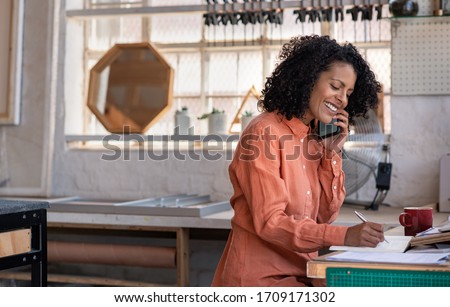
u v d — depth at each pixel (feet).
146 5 14.20
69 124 14.37
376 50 12.98
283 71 7.39
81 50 14.62
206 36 13.98
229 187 13.28
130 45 13.70
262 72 13.62
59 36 14.32
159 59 13.50
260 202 6.87
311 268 5.90
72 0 14.42
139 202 12.09
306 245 6.68
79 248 12.46
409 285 5.65
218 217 11.03
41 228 9.57
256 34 13.66
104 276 14.08
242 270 7.14
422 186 12.33
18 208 9.14
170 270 13.73
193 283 13.48
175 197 12.65
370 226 6.57
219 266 7.73
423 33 12.26
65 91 14.29
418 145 12.35
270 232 6.77
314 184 7.69
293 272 7.23
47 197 13.94
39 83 14.19
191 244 13.48
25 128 14.26
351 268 5.79
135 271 13.92
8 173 14.33
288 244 6.75
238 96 13.78
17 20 14.21
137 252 12.09
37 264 9.50
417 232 8.05
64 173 14.23
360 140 11.67
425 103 12.32
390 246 6.65
